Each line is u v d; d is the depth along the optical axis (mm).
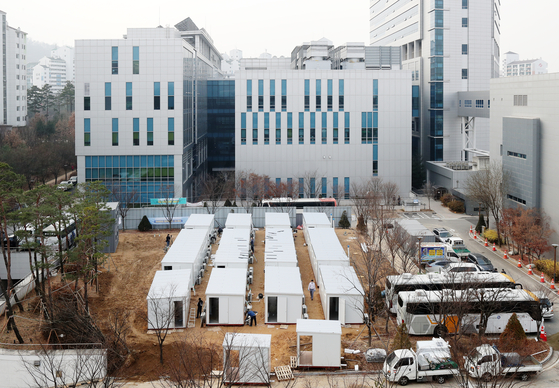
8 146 136500
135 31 112812
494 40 141750
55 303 51750
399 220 89812
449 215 103562
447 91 131625
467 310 48125
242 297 52062
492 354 41312
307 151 116188
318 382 42312
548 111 72688
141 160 107000
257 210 91500
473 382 40844
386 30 165625
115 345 46812
